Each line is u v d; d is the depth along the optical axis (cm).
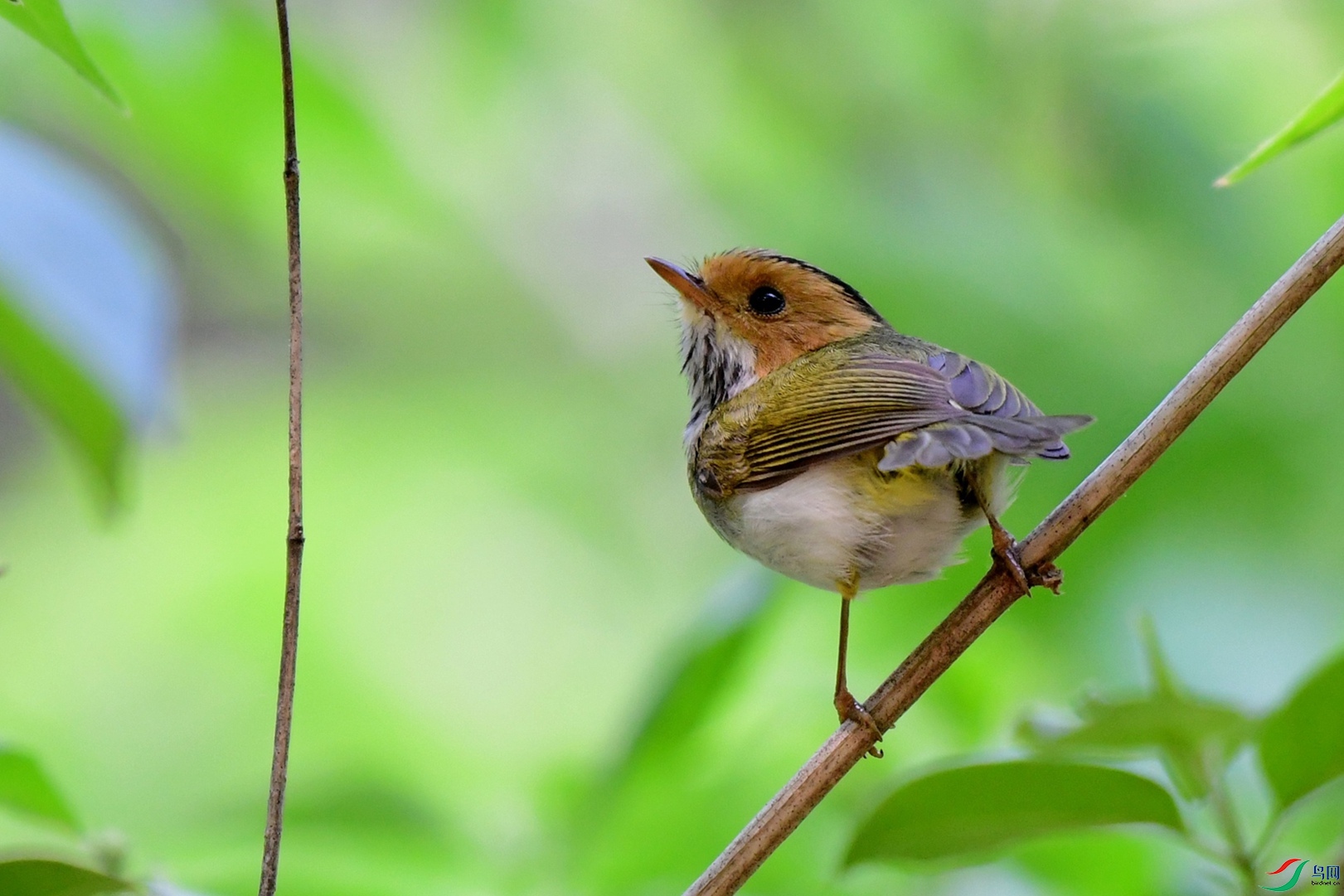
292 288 521
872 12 1312
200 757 1279
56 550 1416
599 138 1405
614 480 1456
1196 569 1030
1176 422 600
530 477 1455
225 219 1423
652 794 795
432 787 960
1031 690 970
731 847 590
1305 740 529
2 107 1146
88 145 1220
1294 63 1209
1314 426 1062
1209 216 1158
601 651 1378
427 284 1491
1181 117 1201
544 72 1359
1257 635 1013
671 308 982
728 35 1342
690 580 1411
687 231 1462
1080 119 1252
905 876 792
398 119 1347
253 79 1105
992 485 682
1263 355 1084
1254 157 538
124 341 677
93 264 683
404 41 1344
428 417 1484
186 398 1520
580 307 1512
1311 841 728
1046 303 1122
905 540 705
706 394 902
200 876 772
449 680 1348
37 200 681
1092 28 1257
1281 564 1035
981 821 569
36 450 1521
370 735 1262
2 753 584
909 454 607
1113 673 988
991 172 1255
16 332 674
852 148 1291
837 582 714
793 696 924
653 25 1352
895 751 880
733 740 879
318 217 1339
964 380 719
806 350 885
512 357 1510
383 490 1448
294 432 518
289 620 511
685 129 1363
